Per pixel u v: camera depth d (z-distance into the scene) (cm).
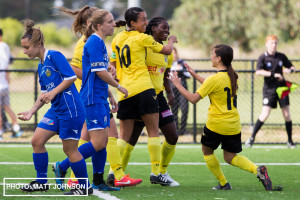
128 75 1777
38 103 1550
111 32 1633
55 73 1523
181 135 3484
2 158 2536
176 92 3388
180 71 3262
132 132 1897
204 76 6028
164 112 1864
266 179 1723
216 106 1727
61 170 1662
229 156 1762
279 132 3666
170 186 1838
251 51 9569
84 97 1622
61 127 1538
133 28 1805
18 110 4803
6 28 10169
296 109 4828
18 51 9944
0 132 3288
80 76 1752
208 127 1739
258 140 3350
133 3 4494
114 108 1758
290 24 8962
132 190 1719
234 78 1731
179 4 12469
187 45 10031
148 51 1823
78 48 1750
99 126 1612
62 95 1523
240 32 9512
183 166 2345
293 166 2342
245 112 4725
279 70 2903
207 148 1759
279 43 8962
